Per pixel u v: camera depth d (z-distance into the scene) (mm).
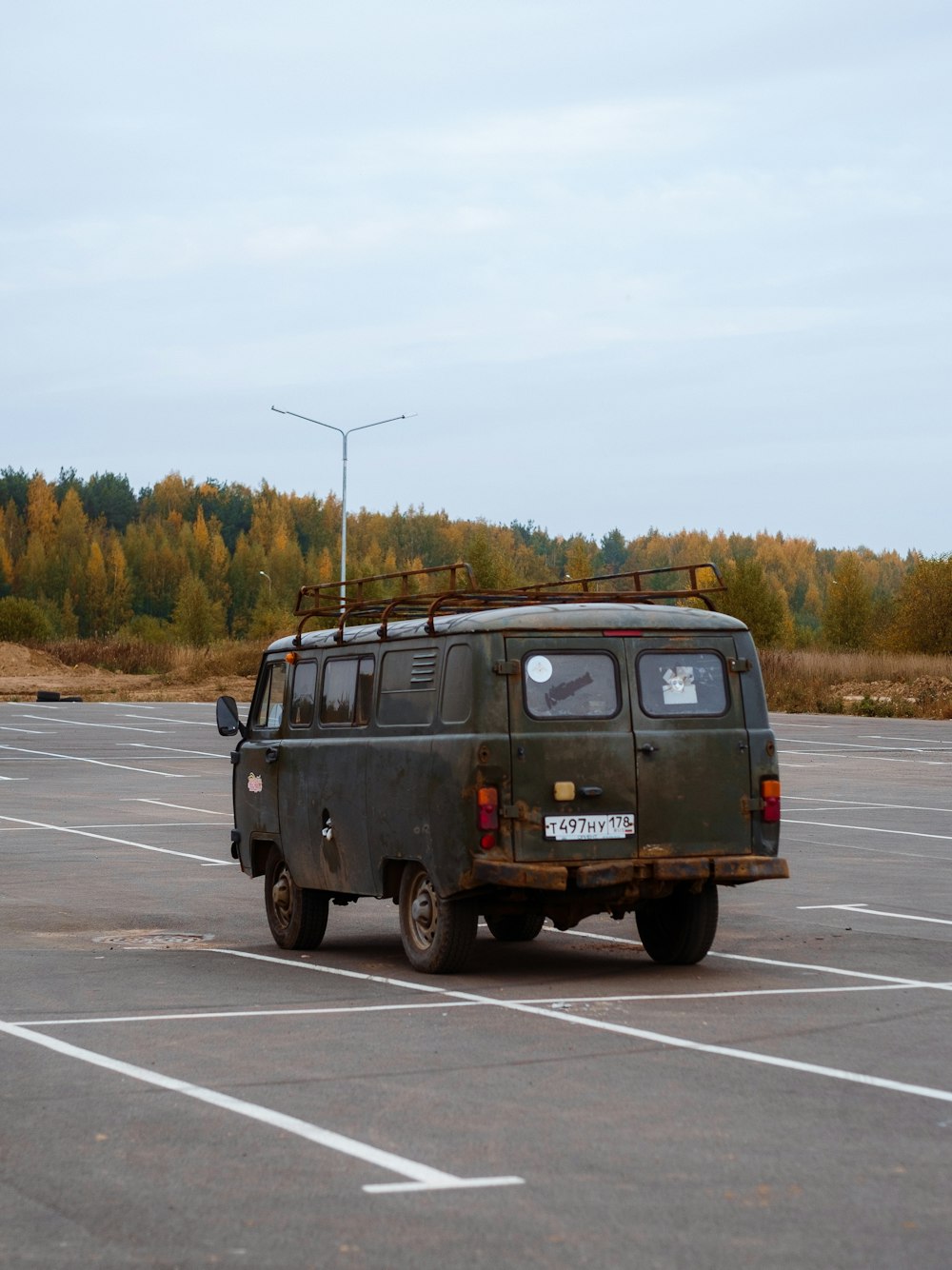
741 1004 13086
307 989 14195
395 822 15211
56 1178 8102
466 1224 7285
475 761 14141
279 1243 7051
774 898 20859
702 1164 8234
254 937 18312
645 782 14508
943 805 34188
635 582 16250
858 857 25531
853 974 14781
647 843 14508
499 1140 8750
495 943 17406
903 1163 8250
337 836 16250
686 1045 11367
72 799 37312
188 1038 11844
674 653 14812
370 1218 7395
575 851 14281
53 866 25266
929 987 13945
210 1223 7336
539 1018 12516
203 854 26984
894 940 17203
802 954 16156
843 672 84875
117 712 77312
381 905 21688
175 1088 10109
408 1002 13406
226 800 37000
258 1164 8305
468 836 14188
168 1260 6855
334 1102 9664
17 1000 13711
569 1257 6824
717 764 14758
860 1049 11203
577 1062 10828
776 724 64188
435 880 14625
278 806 17438
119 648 128000
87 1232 7234
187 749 53750
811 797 36156
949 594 101688
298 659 17453
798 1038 11617
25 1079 10422
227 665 108375
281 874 17594
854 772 42906
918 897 20922
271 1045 11500
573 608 14641
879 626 141625
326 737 16625
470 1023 12305
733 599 130625
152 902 21312
